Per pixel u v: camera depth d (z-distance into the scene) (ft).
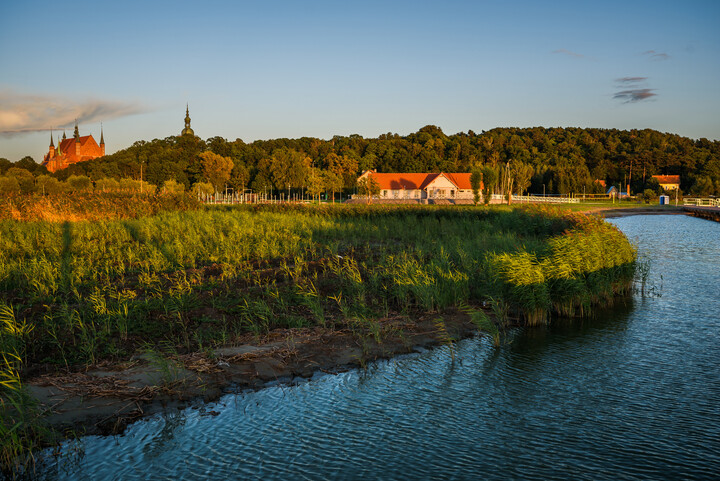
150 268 61.26
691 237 125.49
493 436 27.04
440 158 529.04
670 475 23.57
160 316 41.86
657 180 427.33
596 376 35.12
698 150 578.25
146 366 33.12
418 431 27.50
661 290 61.82
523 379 34.53
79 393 29.19
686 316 50.21
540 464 24.43
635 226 168.55
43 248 71.97
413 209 133.18
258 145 565.94
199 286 51.08
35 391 28.91
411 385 33.37
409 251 75.56
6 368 30.91
